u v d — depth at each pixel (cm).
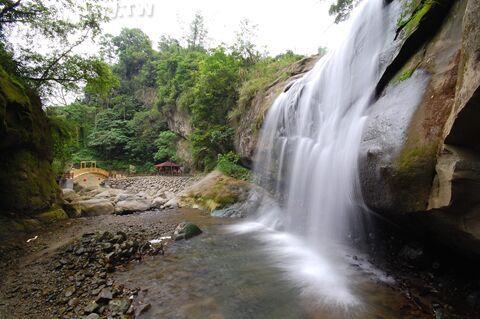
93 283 426
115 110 4688
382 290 388
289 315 335
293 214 775
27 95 851
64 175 2292
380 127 412
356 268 471
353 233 555
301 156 778
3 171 740
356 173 468
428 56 388
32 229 759
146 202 1189
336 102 661
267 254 563
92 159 3947
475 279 366
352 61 620
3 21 925
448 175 281
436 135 317
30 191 800
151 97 4725
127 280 439
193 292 399
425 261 427
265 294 390
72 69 1109
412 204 343
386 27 533
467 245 310
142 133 4125
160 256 550
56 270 474
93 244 560
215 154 1709
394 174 360
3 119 669
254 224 834
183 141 3516
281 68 1415
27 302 381
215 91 1673
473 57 249
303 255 557
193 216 960
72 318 338
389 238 504
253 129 1203
